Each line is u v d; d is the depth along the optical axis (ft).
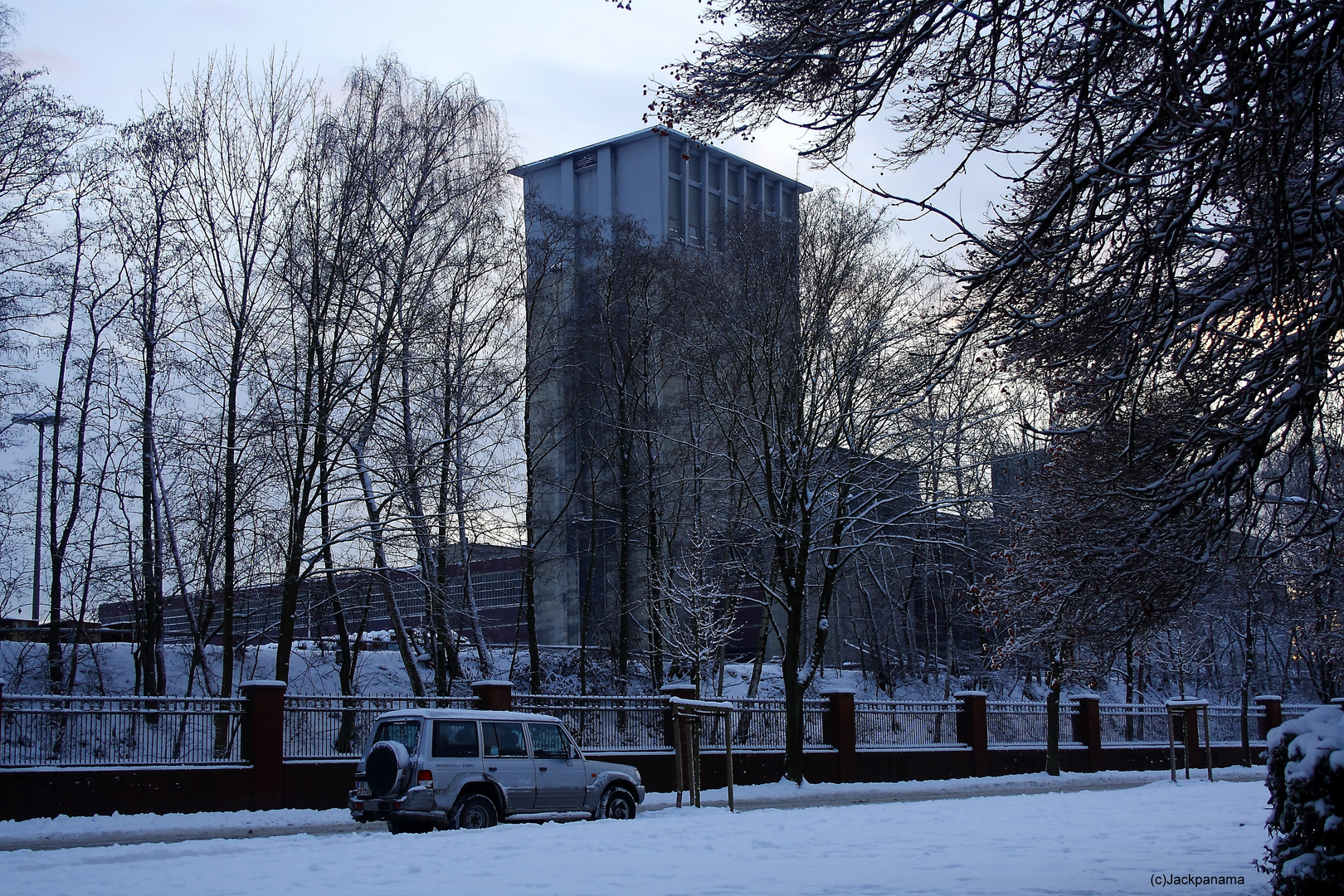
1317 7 24.99
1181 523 38.14
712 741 94.22
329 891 31.12
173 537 92.99
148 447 94.79
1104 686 166.91
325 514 92.84
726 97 31.45
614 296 120.67
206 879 33.86
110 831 58.34
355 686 114.52
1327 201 29.14
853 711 100.63
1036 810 60.75
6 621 102.22
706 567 113.39
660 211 161.68
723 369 106.93
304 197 94.32
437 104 101.04
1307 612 67.41
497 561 155.02
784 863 37.45
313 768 71.31
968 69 29.99
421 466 94.17
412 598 107.14
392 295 96.84
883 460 102.37
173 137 90.74
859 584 146.51
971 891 31.12
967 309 34.71
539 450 133.18
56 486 97.30
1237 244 31.68
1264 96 24.80
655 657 125.70
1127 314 31.73
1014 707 117.08
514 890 31.24
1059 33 28.68
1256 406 33.30
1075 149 28.14
